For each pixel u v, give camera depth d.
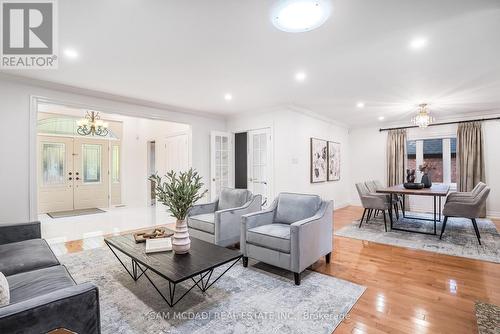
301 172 5.15
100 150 7.20
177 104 4.72
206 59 2.74
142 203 7.31
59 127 6.54
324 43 2.39
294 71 3.09
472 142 5.43
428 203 6.06
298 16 1.95
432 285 2.37
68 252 3.30
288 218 3.04
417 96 4.16
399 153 6.40
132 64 2.86
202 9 1.86
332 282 2.44
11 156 3.20
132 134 7.68
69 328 1.16
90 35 2.24
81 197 6.86
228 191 3.84
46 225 4.95
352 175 7.27
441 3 1.79
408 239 3.84
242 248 2.84
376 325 1.78
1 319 1.01
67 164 6.64
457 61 2.79
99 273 2.64
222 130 5.86
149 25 2.08
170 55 2.64
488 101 4.47
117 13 1.91
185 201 2.23
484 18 1.98
